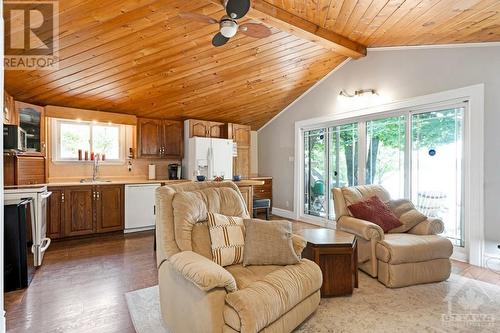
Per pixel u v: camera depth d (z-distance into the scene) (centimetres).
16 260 273
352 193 346
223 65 434
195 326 168
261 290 173
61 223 437
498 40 324
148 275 310
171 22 321
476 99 341
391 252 274
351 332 205
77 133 511
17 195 305
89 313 230
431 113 392
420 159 404
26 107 424
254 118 663
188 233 209
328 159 550
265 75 491
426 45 388
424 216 324
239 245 220
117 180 527
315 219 573
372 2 295
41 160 446
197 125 600
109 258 364
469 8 268
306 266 216
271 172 689
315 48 441
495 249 327
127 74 407
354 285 277
